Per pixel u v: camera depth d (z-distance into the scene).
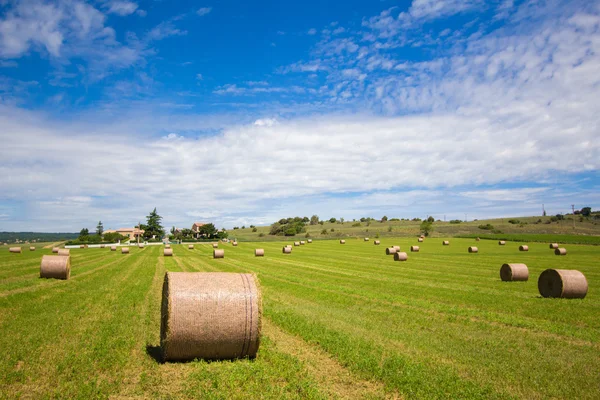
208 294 10.45
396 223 180.62
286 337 12.63
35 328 13.06
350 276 31.36
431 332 13.46
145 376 9.00
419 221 189.88
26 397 7.75
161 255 59.88
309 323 14.16
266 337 12.60
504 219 173.75
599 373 9.50
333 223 195.25
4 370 8.99
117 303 17.98
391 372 9.22
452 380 8.84
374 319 15.30
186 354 10.38
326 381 8.88
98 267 38.41
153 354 10.77
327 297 20.48
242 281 11.05
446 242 82.62
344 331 13.12
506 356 10.83
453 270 36.53
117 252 69.81
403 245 83.06
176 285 10.45
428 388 8.36
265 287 24.20
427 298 20.97
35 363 9.62
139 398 7.88
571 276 21.61
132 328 13.30
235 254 61.31
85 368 9.31
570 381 8.95
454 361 10.30
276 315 15.59
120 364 9.64
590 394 8.25
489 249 68.06
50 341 11.52
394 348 11.37
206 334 10.22
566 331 13.84
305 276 31.20
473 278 30.58
